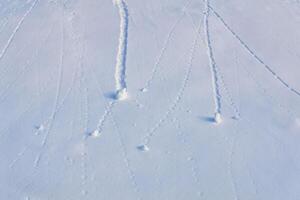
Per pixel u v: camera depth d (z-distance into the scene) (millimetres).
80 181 6438
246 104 7480
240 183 6371
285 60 8281
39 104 7566
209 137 6969
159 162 6637
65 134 7070
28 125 7238
